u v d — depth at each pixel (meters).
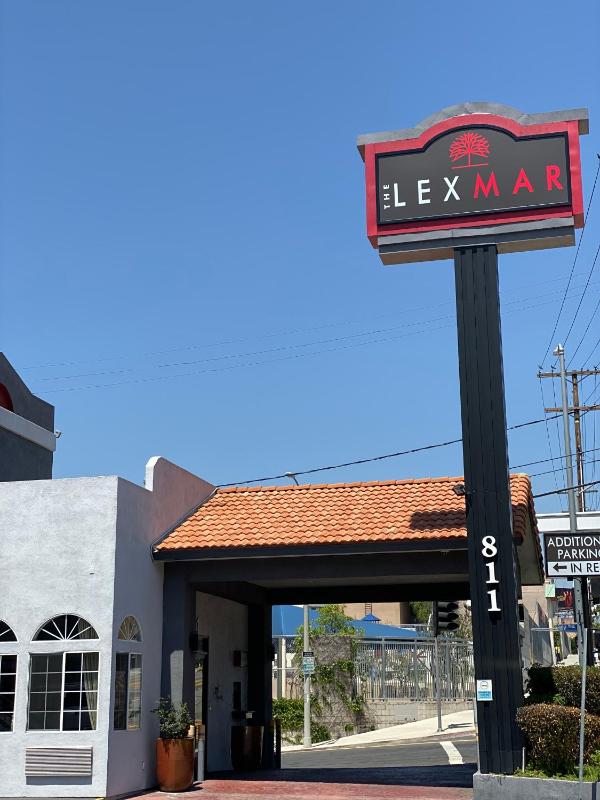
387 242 18.03
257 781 18.98
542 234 17.42
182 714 18.27
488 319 17.41
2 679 17.19
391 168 18.30
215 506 21.33
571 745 15.38
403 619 59.59
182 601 19.28
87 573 17.34
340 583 23.30
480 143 18.02
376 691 36.47
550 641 57.88
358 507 19.95
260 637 24.06
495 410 17.02
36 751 16.61
